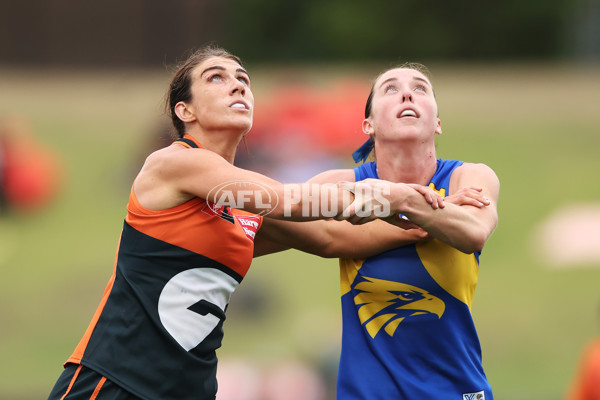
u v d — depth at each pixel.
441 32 128.25
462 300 13.86
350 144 61.53
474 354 14.12
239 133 13.49
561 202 61.00
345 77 85.88
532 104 83.62
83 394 12.80
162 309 12.94
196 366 13.10
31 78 100.44
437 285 13.79
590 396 23.53
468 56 130.00
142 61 116.69
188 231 12.97
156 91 89.62
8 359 41.56
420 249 13.87
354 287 14.19
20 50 115.25
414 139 13.74
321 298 46.97
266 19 129.25
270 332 42.81
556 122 78.12
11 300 48.59
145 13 116.81
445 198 13.39
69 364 13.19
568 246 53.88
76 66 115.94
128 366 12.81
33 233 59.38
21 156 64.25
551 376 38.56
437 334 13.82
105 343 12.94
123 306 13.02
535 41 131.88
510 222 58.94
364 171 14.50
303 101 63.94
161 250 13.00
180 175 12.88
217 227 13.09
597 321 44.34
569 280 50.09
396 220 13.04
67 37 115.81
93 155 72.19
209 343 13.29
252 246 13.66
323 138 61.06
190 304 13.02
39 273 52.31
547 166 67.81
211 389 13.44
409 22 127.88
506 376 39.28
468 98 85.69
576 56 131.00
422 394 13.62
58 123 79.19
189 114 13.46
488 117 78.88
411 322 13.85
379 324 14.00
